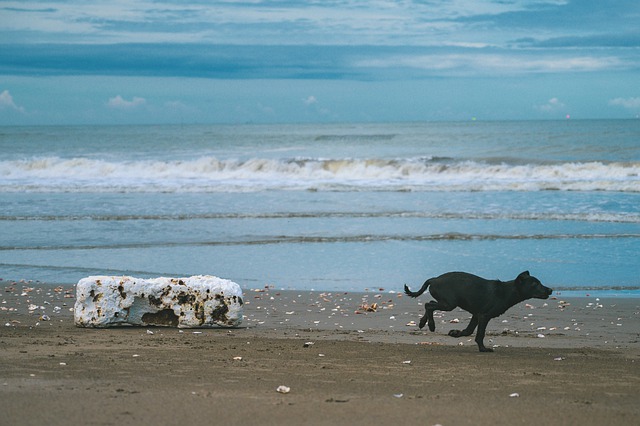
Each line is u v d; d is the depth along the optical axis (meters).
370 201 33.41
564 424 5.82
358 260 20.42
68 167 47.81
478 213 28.98
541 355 9.80
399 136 99.44
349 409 6.25
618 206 30.62
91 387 6.99
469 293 9.98
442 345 10.73
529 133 93.56
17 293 15.81
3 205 32.31
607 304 15.08
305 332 11.99
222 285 12.38
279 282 17.64
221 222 27.55
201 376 7.77
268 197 35.22
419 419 5.91
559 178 41.72
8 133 131.38
